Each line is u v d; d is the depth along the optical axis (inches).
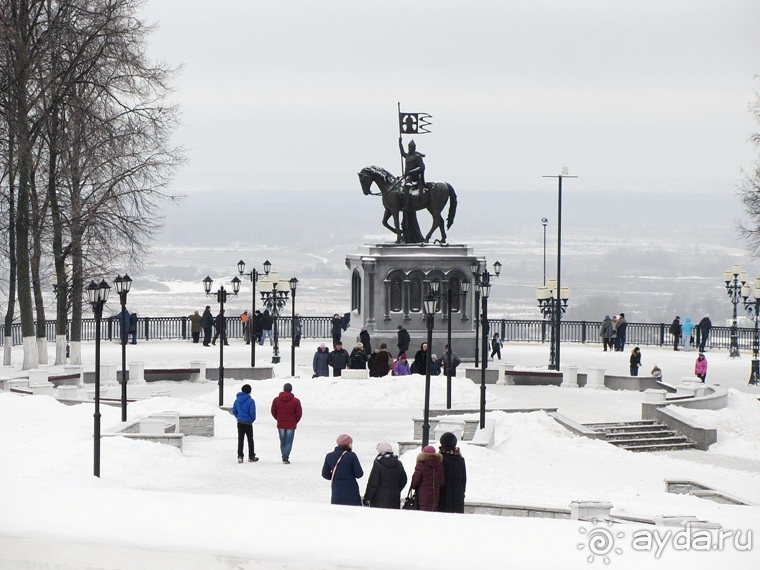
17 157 3806.6
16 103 3629.4
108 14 3678.6
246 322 4926.2
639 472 2319.1
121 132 3865.7
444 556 625.6
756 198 4375.0
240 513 688.4
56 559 661.9
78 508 696.4
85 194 3991.1
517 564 617.0
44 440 2146.9
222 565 644.1
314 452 2319.1
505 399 3353.8
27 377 3440.0
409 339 4163.4
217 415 2716.5
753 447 2815.0
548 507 1621.6
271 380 3393.2
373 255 4301.2
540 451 2437.3
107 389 3056.1
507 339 5693.9
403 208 4429.1
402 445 2262.6
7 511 695.7
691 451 2778.1
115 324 5167.3
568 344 5265.8
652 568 612.4
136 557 653.9
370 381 3255.4
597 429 2839.6
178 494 732.7
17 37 3526.1
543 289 4894.2
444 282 4293.8
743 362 4635.8
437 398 3193.9
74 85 3737.7
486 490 1862.7
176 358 4311.0
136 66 3759.8
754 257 4601.4
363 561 629.3
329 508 699.4
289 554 637.3
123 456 2016.5
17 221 3710.6
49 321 4970.5
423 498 1296.8
